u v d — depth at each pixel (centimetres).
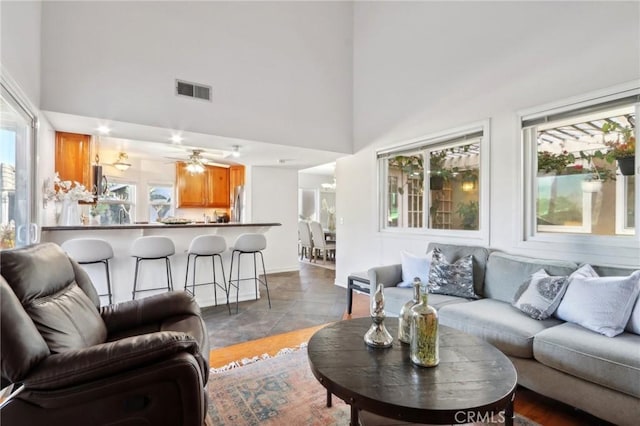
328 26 493
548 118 295
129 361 128
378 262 472
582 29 273
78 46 314
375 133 480
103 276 349
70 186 354
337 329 204
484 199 342
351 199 521
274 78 439
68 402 122
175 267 398
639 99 243
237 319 365
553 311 227
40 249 173
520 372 210
